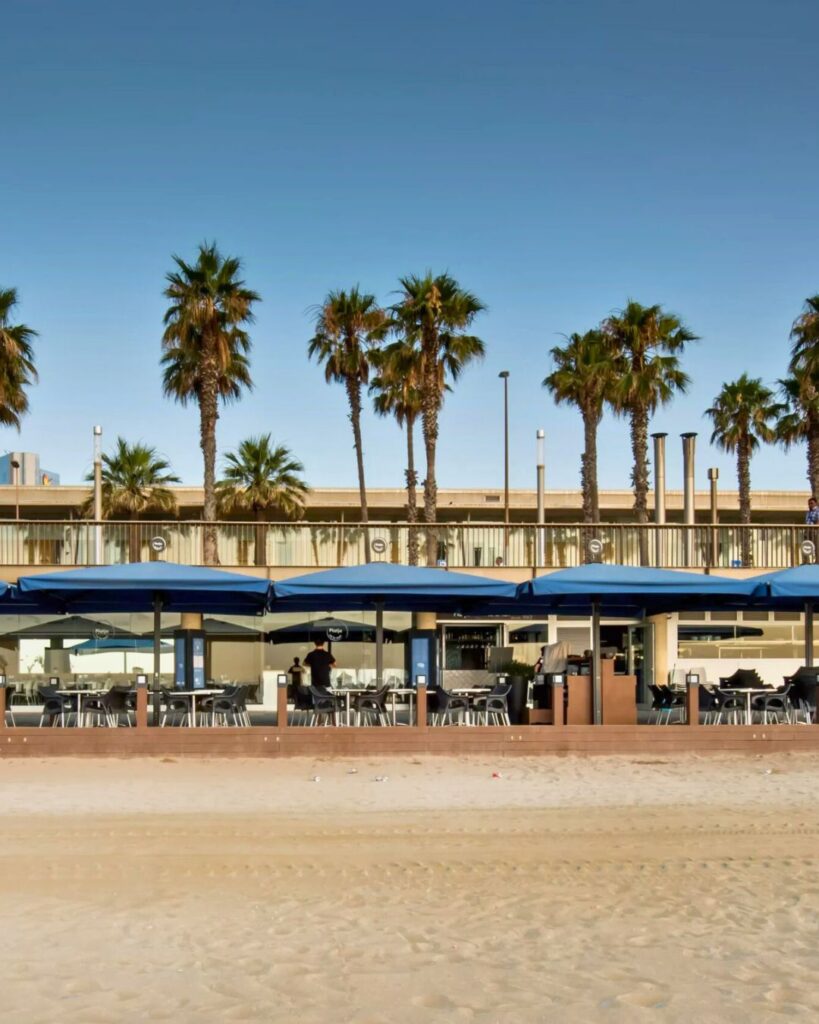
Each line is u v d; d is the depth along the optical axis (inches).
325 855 414.6
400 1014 260.4
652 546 1068.5
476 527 1066.1
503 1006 265.3
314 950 306.5
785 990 275.9
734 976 286.2
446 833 453.4
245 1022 255.6
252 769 625.6
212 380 1328.7
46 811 495.8
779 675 1117.7
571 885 374.6
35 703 1000.2
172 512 1893.5
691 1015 259.9
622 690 725.9
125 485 1836.9
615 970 290.4
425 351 1424.7
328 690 731.4
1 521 1015.0
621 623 1147.9
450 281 1455.5
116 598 830.5
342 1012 261.6
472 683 902.4
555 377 1557.6
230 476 1823.3
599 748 685.3
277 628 1107.9
